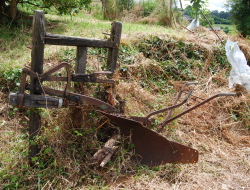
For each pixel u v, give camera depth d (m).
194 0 8.07
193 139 4.08
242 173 3.36
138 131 2.99
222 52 6.86
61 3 7.24
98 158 2.93
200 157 3.65
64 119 3.23
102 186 2.63
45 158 2.97
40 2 8.20
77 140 3.28
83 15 10.63
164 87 5.39
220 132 4.42
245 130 4.61
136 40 6.23
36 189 2.66
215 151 3.87
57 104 2.74
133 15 10.98
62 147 3.11
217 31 8.87
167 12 10.44
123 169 3.06
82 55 3.20
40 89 2.66
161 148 3.04
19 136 3.41
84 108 3.24
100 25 7.73
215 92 5.54
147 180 2.94
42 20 2.64
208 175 3.22
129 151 3.16
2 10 7.09
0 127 3.54
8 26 6.67
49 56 4.89
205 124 4.58
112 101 3.60
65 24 7.41
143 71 5.42
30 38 6.16
